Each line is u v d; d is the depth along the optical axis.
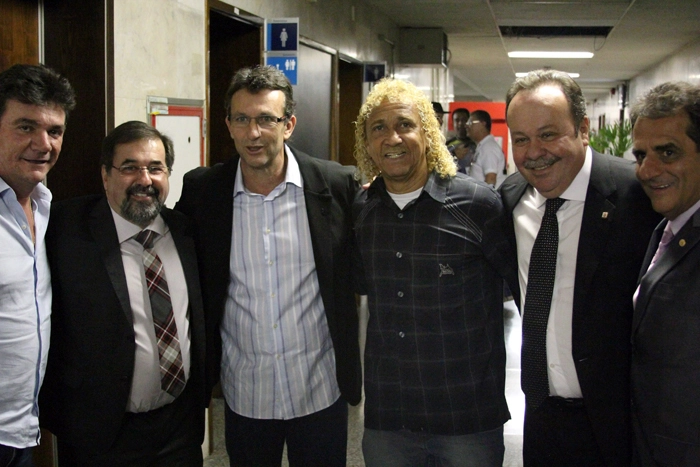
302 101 5.20
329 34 5.89
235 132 2.19
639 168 1.73
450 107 11.99
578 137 1.91
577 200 1.94
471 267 2.08
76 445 2.05
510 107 1.96
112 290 2.02
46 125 1.82
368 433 2.22
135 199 2.04
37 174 1.83
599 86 20.86
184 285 2.18
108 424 2.03
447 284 2.05
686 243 1.64
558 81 1.92
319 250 2.26
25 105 1.79
